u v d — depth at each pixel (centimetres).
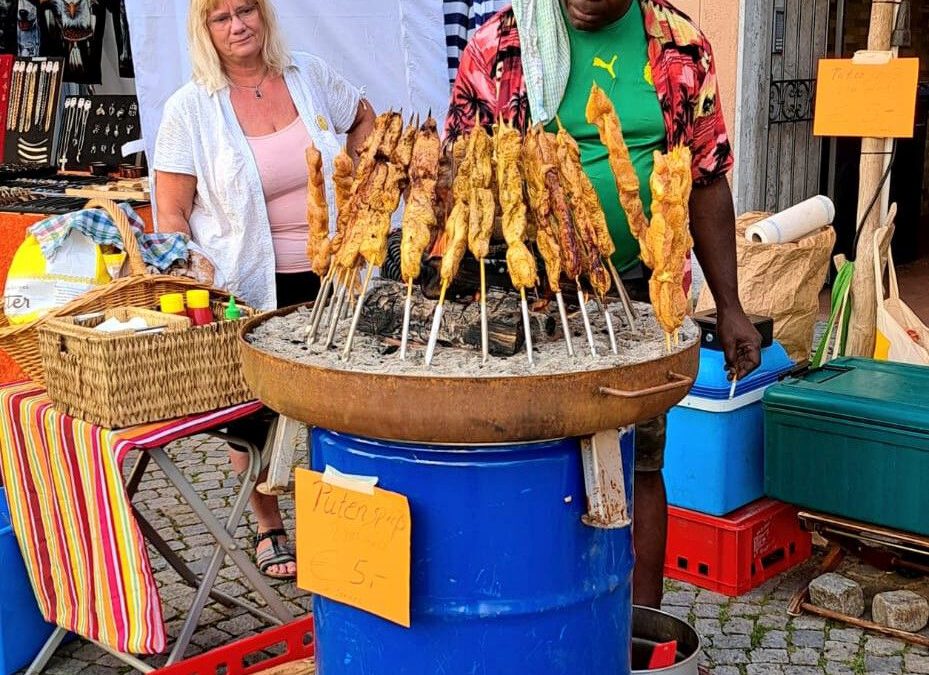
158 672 265
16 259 305
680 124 250
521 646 196
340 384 181
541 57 244
